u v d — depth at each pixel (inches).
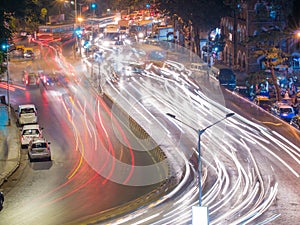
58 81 3631.9
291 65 3321.9
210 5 4121.6
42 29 5713.6
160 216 1469.0
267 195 1626.5
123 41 4982.8
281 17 3486.7
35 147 2020.2
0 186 1765.5
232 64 4037.9
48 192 1713.8
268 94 3097.9
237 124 2541.8
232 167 1931.6
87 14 6550.2
